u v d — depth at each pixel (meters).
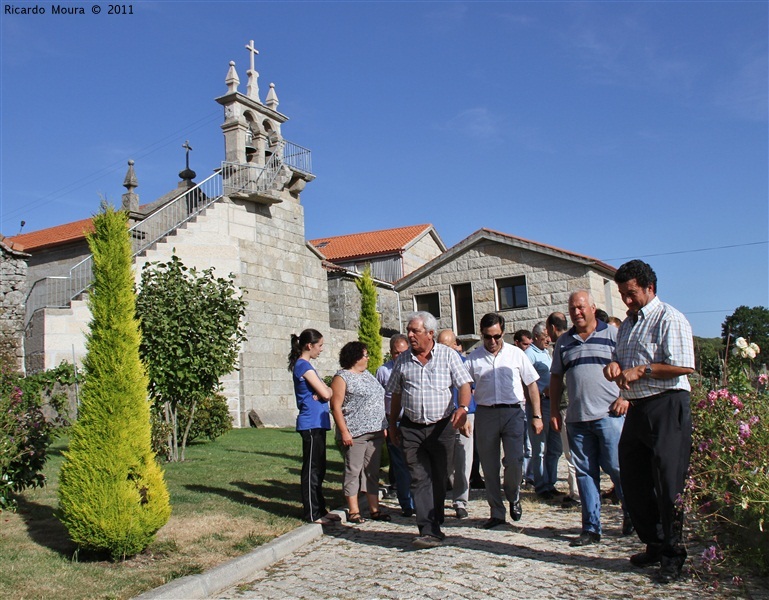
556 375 6.89
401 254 38.66
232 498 8.79
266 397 23.19
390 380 6.95
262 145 24.09
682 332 5.25
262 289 23.75
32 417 7.76
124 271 6.40
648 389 5.34
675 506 5.14
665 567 5.15
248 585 5.68
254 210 23.88
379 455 8.11
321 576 5.84
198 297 12.12
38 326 18.95
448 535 7.04
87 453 5.96
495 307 26.12
